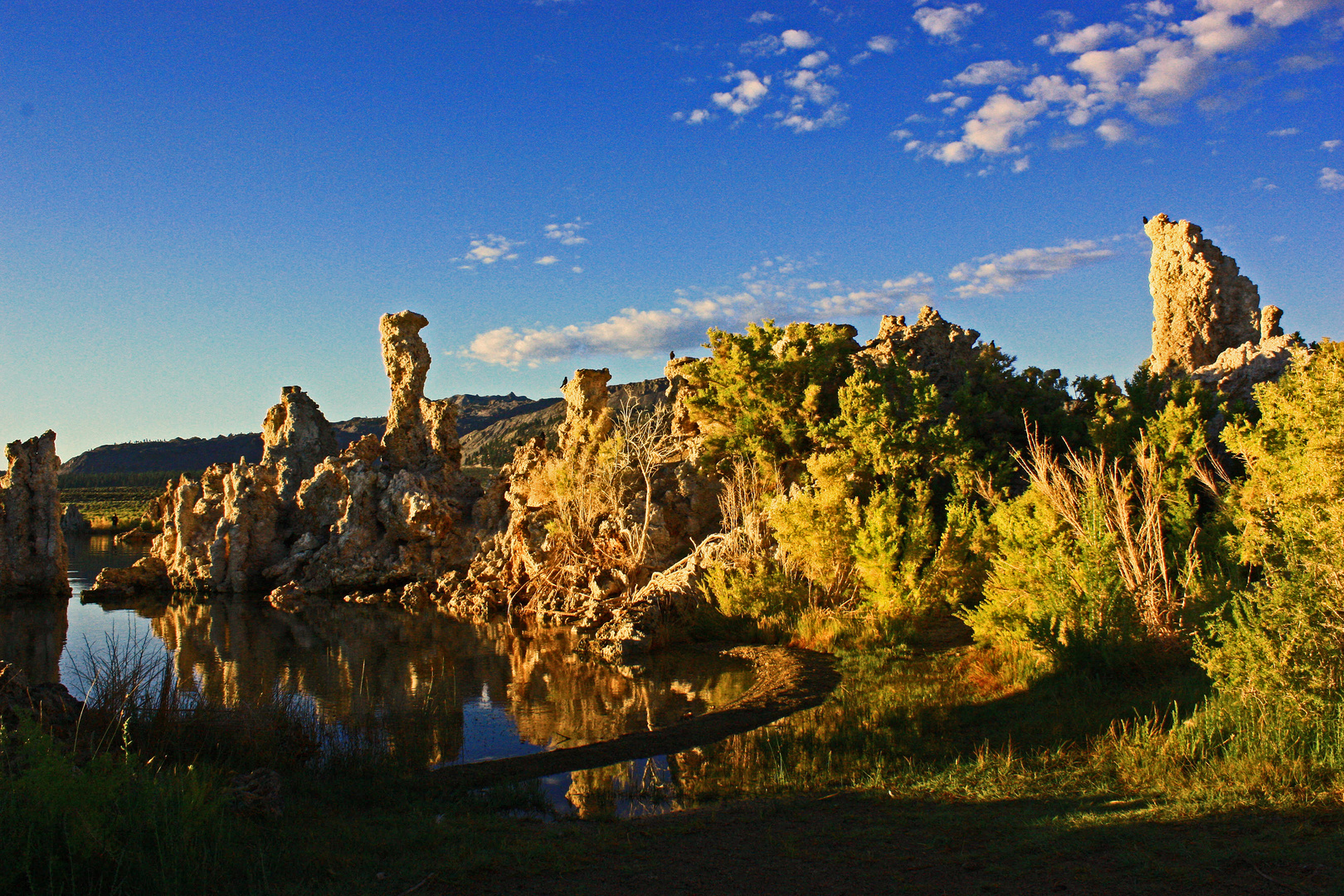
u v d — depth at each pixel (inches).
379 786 499.8
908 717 604.4
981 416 1609.3
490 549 1939.0
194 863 298.0
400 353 2518.5
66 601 1987.0
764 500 1346.0
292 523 2310.5
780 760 518.0
